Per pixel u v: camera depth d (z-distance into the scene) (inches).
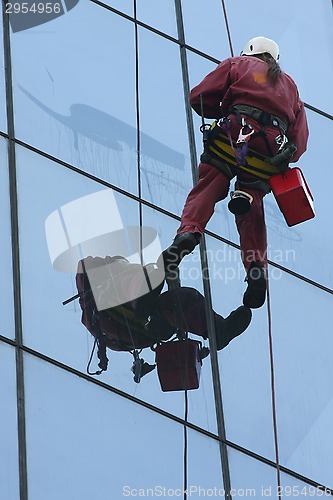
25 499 941.8
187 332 1042.1
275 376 1066.1
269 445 1027.9
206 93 999.0
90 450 975.0
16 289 1024.2
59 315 1021.8
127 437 987.9
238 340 1066.1
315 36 1296.8
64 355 1007.0
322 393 1074.7
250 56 1011.9
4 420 965.8
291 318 1106.1
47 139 1104.2
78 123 1123.3
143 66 1184.2
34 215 1061.8
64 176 1088.2
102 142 1120.2
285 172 986.1
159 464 986.1
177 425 1005.2
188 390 1021.8
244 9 1273.4
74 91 1140.5
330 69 1284.4
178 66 1198.3
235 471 1003.9
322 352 1098.1
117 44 1187.3
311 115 1247.5
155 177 1118.4
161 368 1023.0
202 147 1154.0
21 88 1122.7
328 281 1147.3
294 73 1266.0
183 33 1224.2
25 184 1072.8
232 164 983.0
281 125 984.3
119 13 1205.1
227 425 1021.2
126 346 1022.4
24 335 1005.8
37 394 983.6
